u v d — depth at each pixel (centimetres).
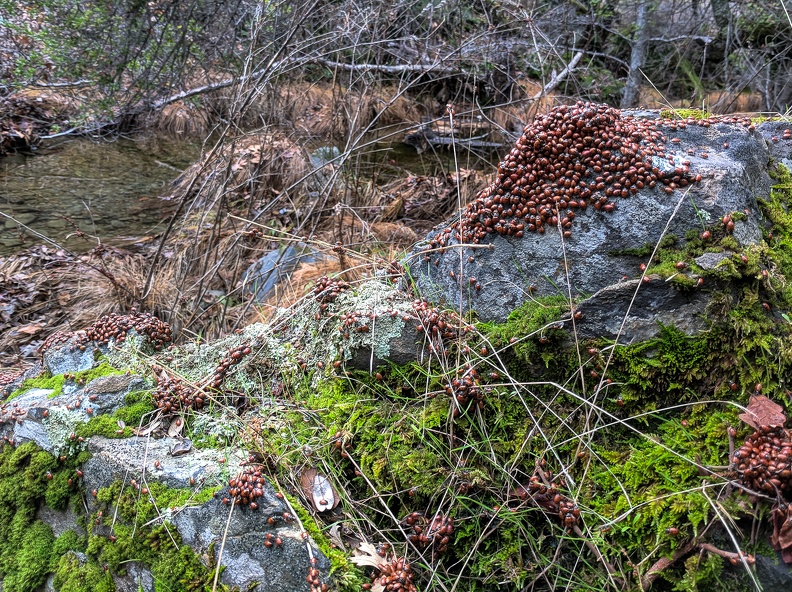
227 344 71
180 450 58
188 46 168
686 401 53
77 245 151
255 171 143
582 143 58
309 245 114
